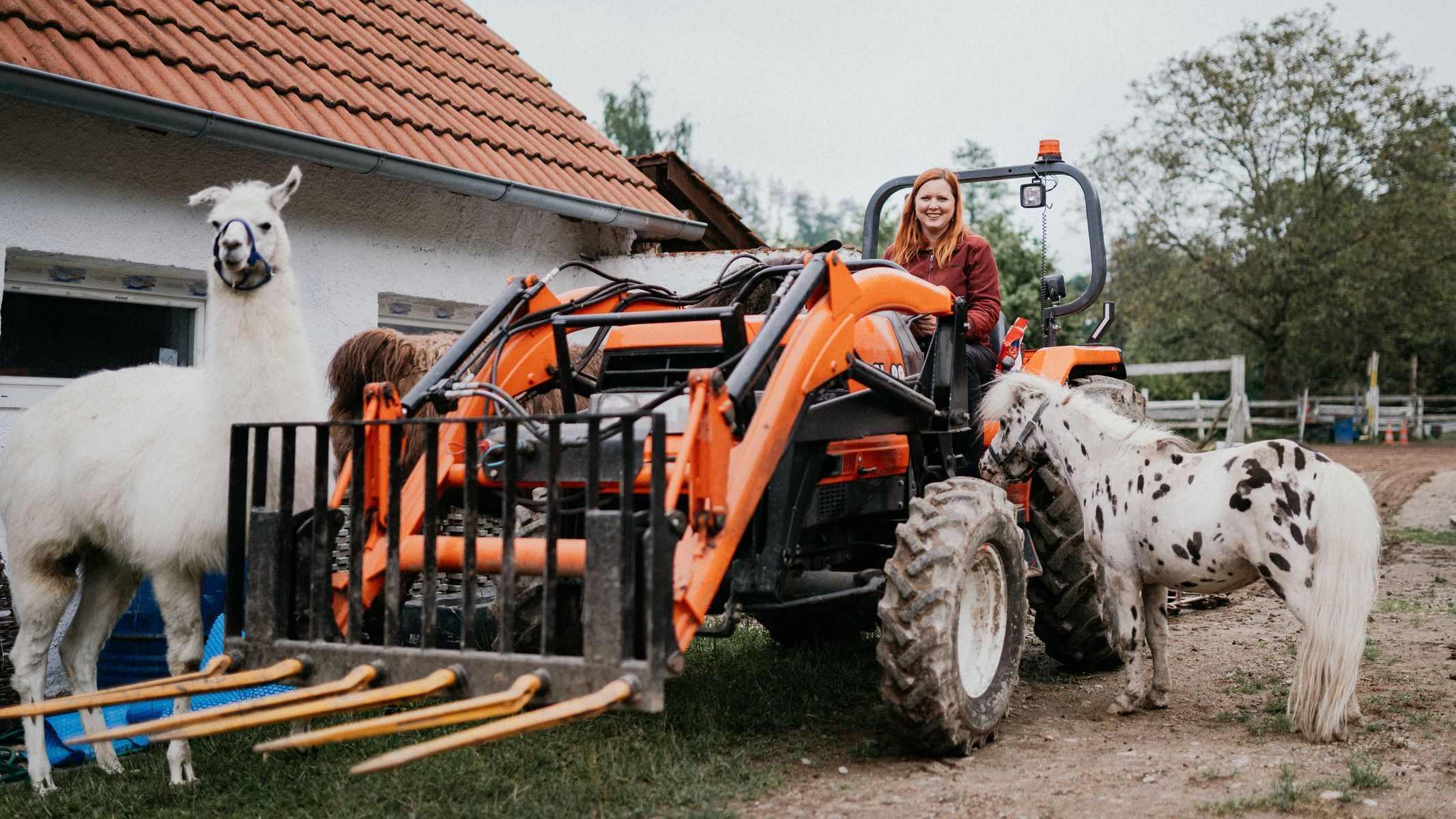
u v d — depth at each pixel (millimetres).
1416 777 3434
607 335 4465
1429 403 32688
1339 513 3713
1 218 5109
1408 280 30094
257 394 3932
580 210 7699
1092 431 4453
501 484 3797
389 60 8086
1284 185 29297
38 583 4246
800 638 5723
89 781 4012
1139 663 4352
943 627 3551
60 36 5441
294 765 3975
